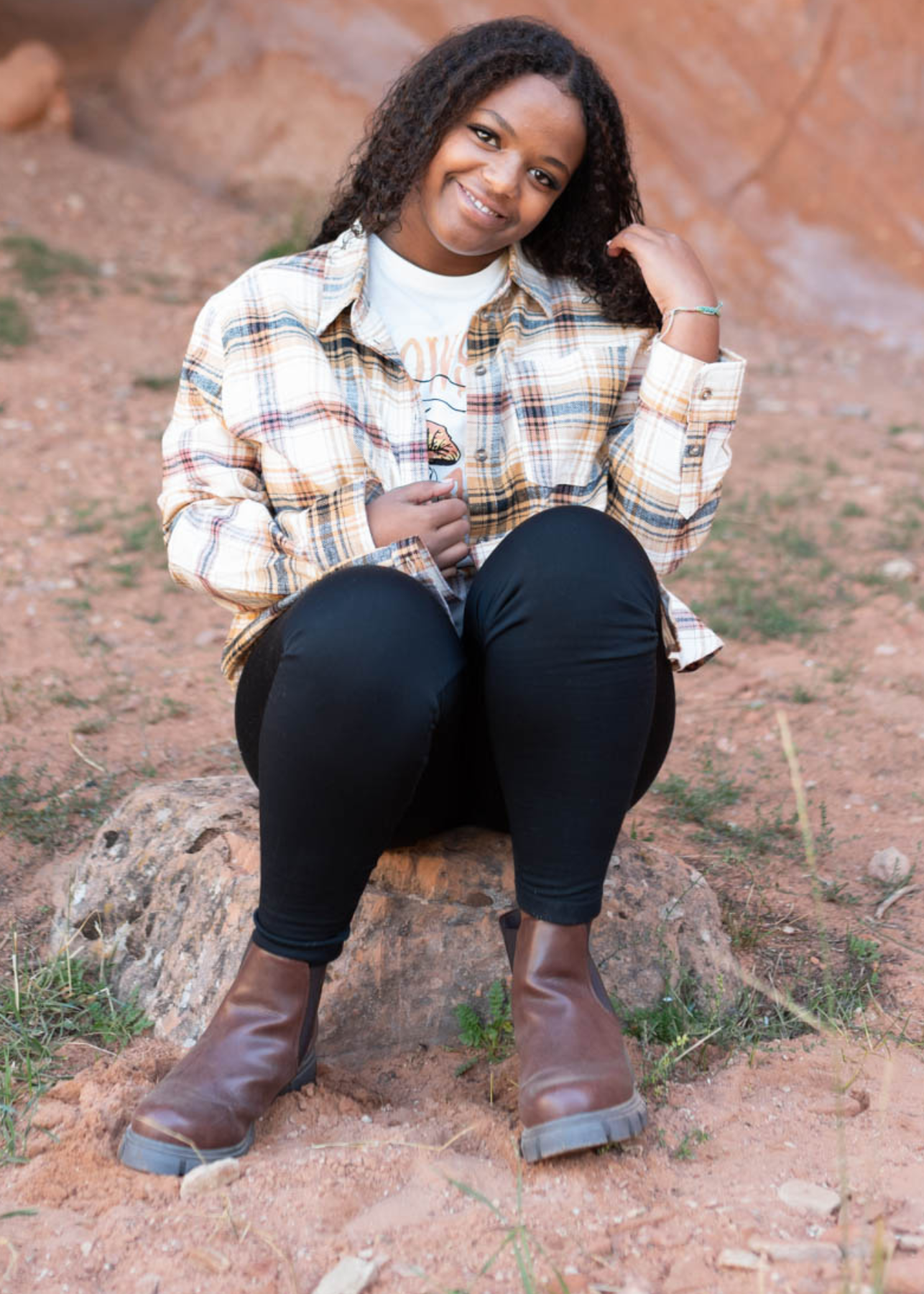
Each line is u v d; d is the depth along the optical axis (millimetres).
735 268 10172
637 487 2145
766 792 3422
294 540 2016
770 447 6875
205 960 2285
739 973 2432
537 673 1800
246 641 2117
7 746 3506
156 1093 1910
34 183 9875
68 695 3861
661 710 2107
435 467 2160
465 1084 2139
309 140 10594
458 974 2254
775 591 4945
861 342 9742
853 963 2543
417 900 2281
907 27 10430
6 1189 1846
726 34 10539
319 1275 1677
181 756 3514
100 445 6285
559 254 2234
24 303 8016
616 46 10586
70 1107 2008
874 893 2869
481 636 1862
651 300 2225
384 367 2129
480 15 10688
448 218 2076
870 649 4461
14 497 5602
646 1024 2236
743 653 4445
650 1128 1965
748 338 9633
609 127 2137
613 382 2184
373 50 10758
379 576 1842
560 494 2154
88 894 2533
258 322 2115
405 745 1778
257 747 2109
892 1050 2215
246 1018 1934
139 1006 2334
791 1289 1625
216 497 2113
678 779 3385
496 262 2195
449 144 2061
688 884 2488
